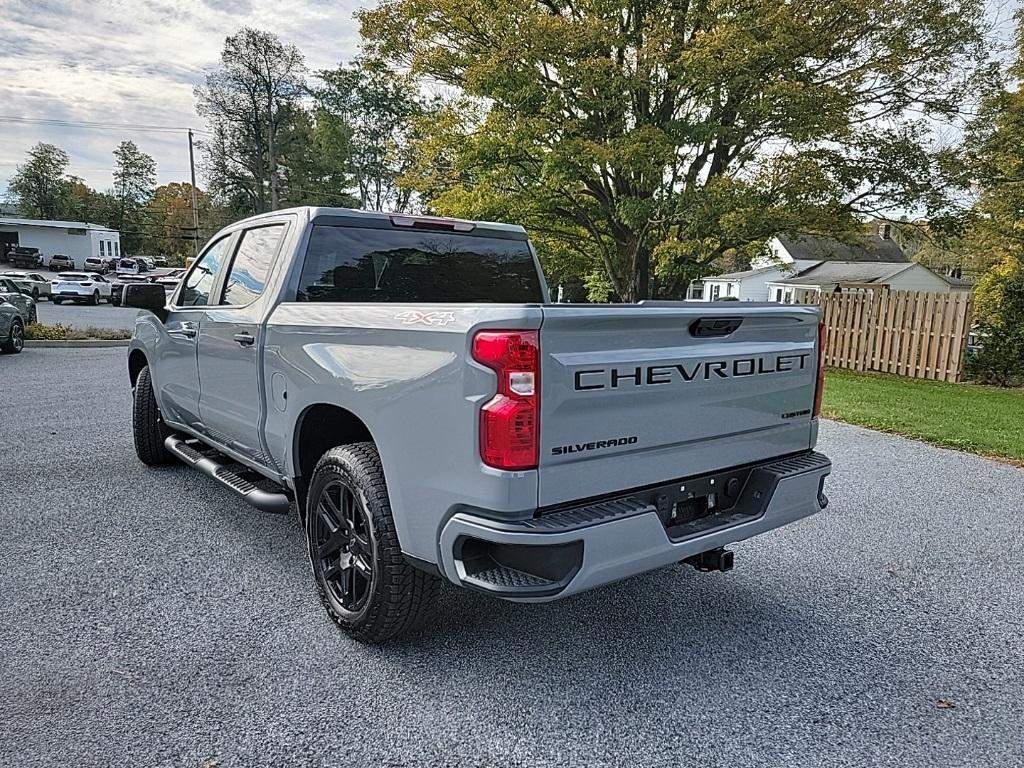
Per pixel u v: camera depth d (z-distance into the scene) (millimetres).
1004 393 10883
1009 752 2262
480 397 2176
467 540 2314
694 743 2262
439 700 2457
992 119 13984
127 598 3186
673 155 12938
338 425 3207
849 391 10367
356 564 2811
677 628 3062
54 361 12273
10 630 2861
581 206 15734
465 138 14883
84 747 2143
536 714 2393
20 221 53156
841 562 3891
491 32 13625
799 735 2320
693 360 2570
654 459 2516
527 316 2117
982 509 4902
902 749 2262
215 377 3908
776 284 42219
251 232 3947
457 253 4066
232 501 4586
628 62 13641
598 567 2248
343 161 53875
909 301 12609
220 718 2314
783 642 2959
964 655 2889
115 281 34125
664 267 14727
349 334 2760
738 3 12273
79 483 4910
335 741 2215
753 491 2896
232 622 2986
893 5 12914
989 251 19312
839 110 12773
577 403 2242
